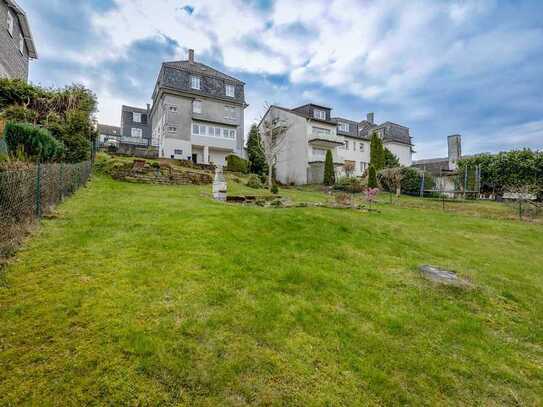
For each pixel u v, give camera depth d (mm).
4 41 14445
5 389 2170
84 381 2301
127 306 3279
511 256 7492
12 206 4793
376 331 3467
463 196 21406
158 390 2322
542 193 17938
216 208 8648
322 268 5145
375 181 22797
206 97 28281
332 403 2406
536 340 3693
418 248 7359
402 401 2525
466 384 2807
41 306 3115
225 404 2275
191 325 3092
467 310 4289
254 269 4699
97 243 4992
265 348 2928
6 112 11961
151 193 11375
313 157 30109
